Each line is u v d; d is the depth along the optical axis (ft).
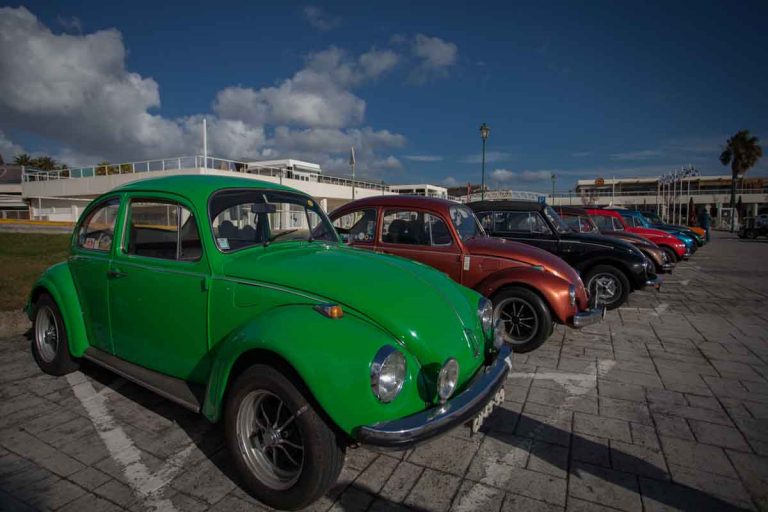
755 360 16.72
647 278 24.41
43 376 13.98
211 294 9.65
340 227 21.79
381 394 7.48
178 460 9.71
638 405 12.83
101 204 12.44
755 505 8.57
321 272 9.41
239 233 10.69
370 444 7.29
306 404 7.61
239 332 8.43
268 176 98.63
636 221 46.44
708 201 189.06
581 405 12.80
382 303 8.80
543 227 25.89
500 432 11.22
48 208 111.65
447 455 10.14
